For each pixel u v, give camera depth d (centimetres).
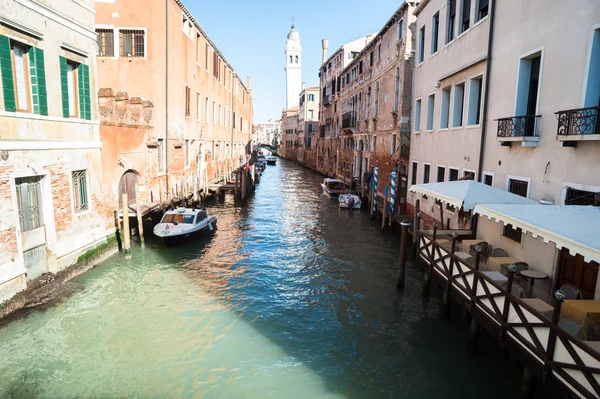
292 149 7462
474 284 711
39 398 608
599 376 432
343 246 1483
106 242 1154
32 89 845
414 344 788
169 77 1811
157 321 855
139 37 1714
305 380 674
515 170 871
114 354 727
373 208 1964
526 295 594
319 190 3145
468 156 1098
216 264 1232
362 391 650
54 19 895
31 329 782
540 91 791
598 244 452
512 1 896
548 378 513
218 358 728
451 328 847
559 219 547
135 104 1500
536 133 796
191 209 1530
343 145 3403
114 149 1258
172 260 1244
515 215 593
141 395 625
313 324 866
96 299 934
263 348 766
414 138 1634
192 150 2184
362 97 2705
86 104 1033
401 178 1830
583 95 670
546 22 776
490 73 988
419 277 1155
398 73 1906
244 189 2470
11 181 769
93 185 1073
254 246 1455
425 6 1501
